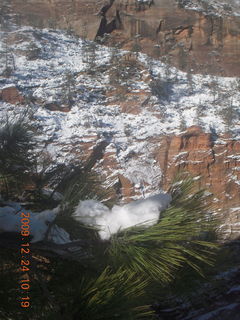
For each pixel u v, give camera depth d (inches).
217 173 1691.7
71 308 49.8
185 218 51.2
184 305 65.2
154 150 1717.5
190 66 2546.8
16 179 68.9
